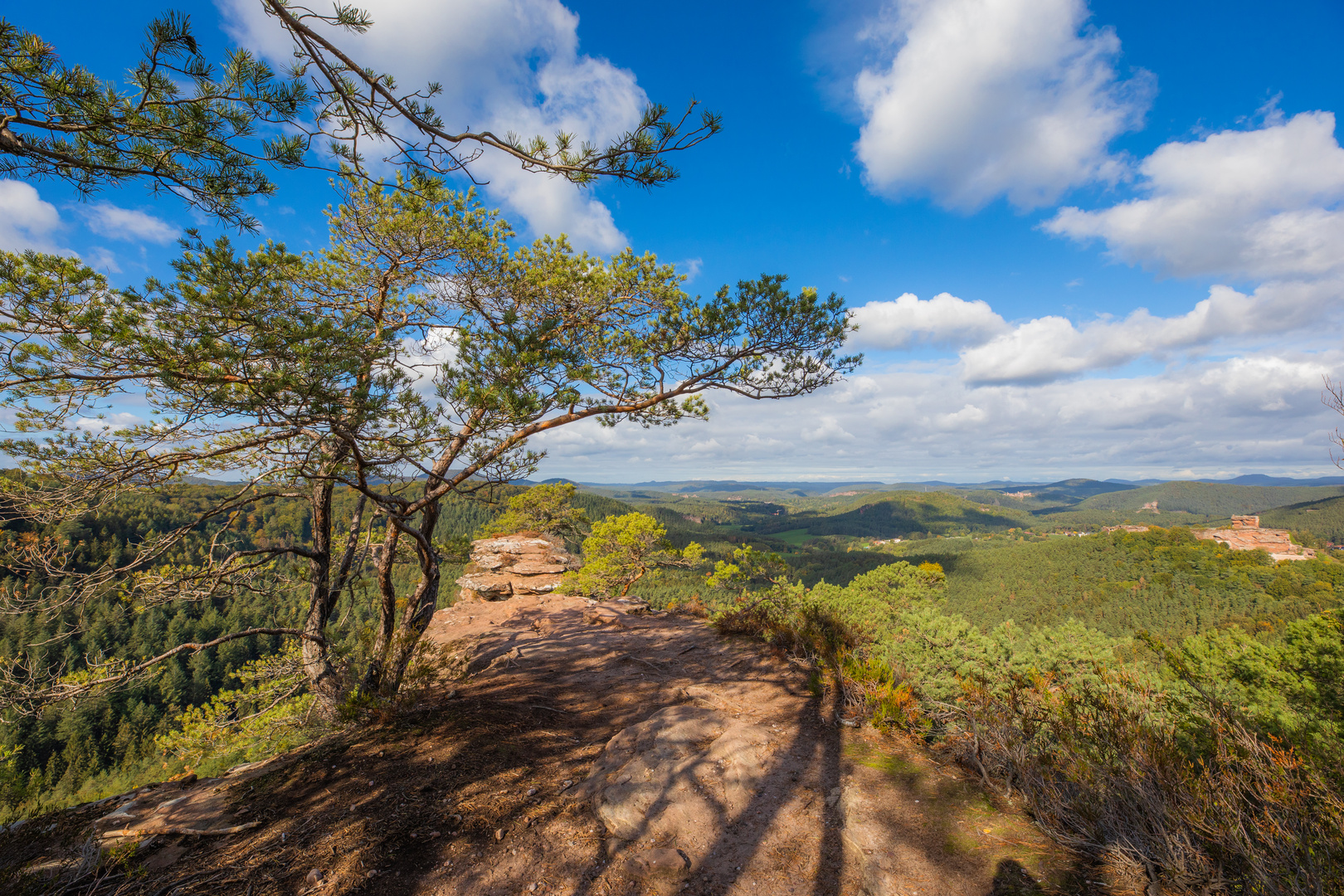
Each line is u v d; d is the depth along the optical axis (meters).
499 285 7.53
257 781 4.37
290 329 4.30
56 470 5.32
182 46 2.36
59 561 6.08
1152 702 4.14
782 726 4.90
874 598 22.64
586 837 3.37
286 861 3.15
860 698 5.15
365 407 4.70
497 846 3.28
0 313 3.97
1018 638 7.80
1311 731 5.70
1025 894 2.37
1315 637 7.76
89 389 5.11
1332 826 2.16
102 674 6.65
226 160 2.89
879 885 2.58
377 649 7.96
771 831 3.24
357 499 9.31
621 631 11.22
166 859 3.26
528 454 7.64
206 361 4.17
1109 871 2.50
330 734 5.60
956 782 3.58
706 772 3.86
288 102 2.65
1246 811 2.50
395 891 2.86
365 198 7.12
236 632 7.59
